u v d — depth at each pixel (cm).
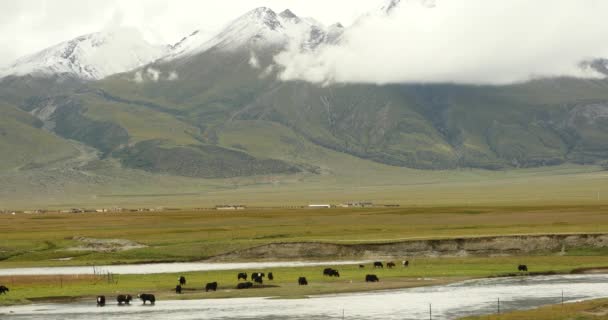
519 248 12850
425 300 8650
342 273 10862
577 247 12800
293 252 12988
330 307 8281
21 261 13062
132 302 8812
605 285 9612
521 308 8081
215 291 9450
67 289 9694
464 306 8250
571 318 7225
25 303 8881
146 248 13438
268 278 10375
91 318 7856
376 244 13038
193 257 13000
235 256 12938
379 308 8194
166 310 8256
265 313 7988
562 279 10200
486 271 10881
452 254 12812
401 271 10988
